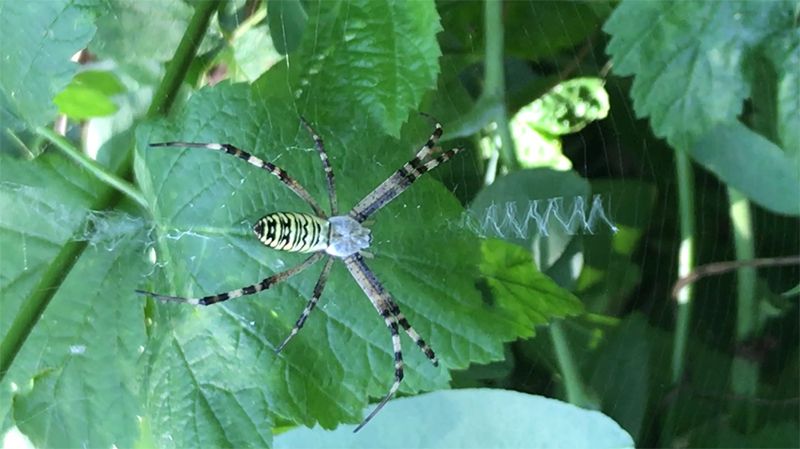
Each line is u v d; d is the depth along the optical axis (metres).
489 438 0.12
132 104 0.13
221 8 0.13
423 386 0.12
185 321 0.11
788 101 0.12
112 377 0.12
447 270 0.12
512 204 0.13
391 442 0.12
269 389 0.11
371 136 0.12
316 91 0.12
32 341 0.11
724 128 0.13
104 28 0.13
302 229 0.11
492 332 0.12
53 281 0.11
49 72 0.11
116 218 0.12
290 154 0.12
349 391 0.12
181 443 0.11
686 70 0.12
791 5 0.12
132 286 0.12
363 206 0.12
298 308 0.12
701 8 0.12
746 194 0.13
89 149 0.13
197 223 0.11
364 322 0.12
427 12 0.12
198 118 0.11
